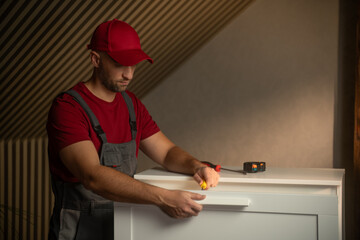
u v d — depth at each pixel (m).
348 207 3.01
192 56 3.29
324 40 3.04
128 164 1.59
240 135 3.24
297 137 3.13
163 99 3.37
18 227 2.76
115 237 1.34
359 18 2.77
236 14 3.17
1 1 1.84
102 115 1.54
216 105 3.28
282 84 3.14
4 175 2.71
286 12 3.10
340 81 3.03
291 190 1.34
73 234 1.50
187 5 2.62
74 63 2.39
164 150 1.70
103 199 1.49
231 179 1.37
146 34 2.62
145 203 1.28
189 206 1.24
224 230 1.27
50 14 1.98
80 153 1.38
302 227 1.22
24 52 2.08
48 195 2.95
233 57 3.22
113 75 1.46
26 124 2.63
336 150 3.05
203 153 3.32
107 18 2.27
